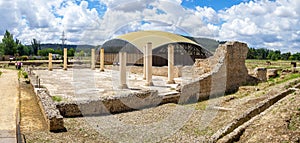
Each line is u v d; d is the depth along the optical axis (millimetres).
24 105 12328
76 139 8297
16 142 7156
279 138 6840
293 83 15578
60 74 26219
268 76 22703
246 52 20266
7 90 16031
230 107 12258
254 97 13602
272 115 8469
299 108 8500
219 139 7320
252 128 7766
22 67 35594
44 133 8664
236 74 19062
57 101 12141
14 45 58375
